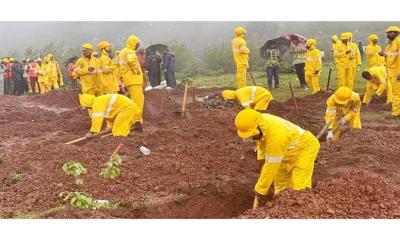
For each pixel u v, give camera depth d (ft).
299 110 46.93
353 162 29.17
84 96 36.83
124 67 43.55
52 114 54.24
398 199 23.40
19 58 74.95
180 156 31.83
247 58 56.29
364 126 40.16
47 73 71.41
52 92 68.08
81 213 23.38
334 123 34.63
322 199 22.93
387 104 48.29
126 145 34.91
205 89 60.75
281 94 56.59
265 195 25.17
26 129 45.11
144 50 60.54
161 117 47.85
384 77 46.85
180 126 42.45
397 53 43.34
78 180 26.13
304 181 23.57
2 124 48.67
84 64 48.29
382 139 33.63
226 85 61.46
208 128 40.78
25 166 31.14
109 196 25.90
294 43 60.95
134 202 24.70
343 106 33.63
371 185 24.29
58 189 26.68
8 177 29.66
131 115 37.35
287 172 25.00
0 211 24.40
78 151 32.91
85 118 47.39
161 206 24.38
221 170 29.37
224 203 25.32
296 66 60.75
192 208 24.75
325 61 67.36
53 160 31.42
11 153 34.53
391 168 28.43
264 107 36.81
